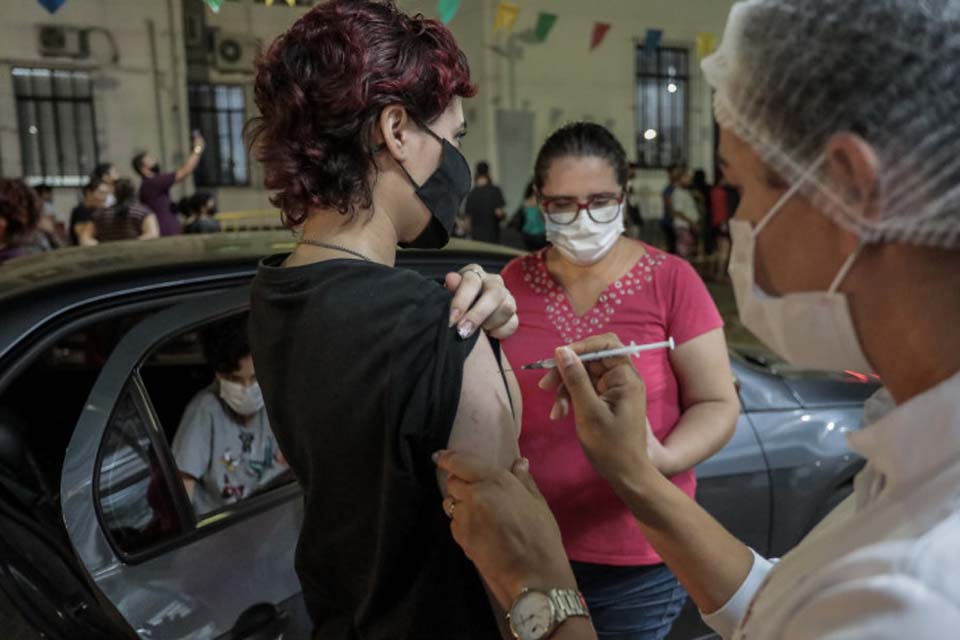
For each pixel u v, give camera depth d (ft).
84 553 4.60
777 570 2.33
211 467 5.55
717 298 28.60
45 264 5.65
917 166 1.97
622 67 38.83
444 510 2.87
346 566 3.17
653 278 5.15
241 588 5.14
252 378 5.66
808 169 2.16
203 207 24.66
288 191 3.03
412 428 2.76
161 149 36.50
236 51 38.24
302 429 3.02
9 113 34.14
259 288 3.22
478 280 3.01
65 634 4.41
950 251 2.02
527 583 2.63
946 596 1.66
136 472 4.97
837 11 2.09
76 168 35.78
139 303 5.24
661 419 5.09
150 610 4.74
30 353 4.74
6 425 4.79
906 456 1.97
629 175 5.29
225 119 39.11
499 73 36.32
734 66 2.33
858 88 2.03
